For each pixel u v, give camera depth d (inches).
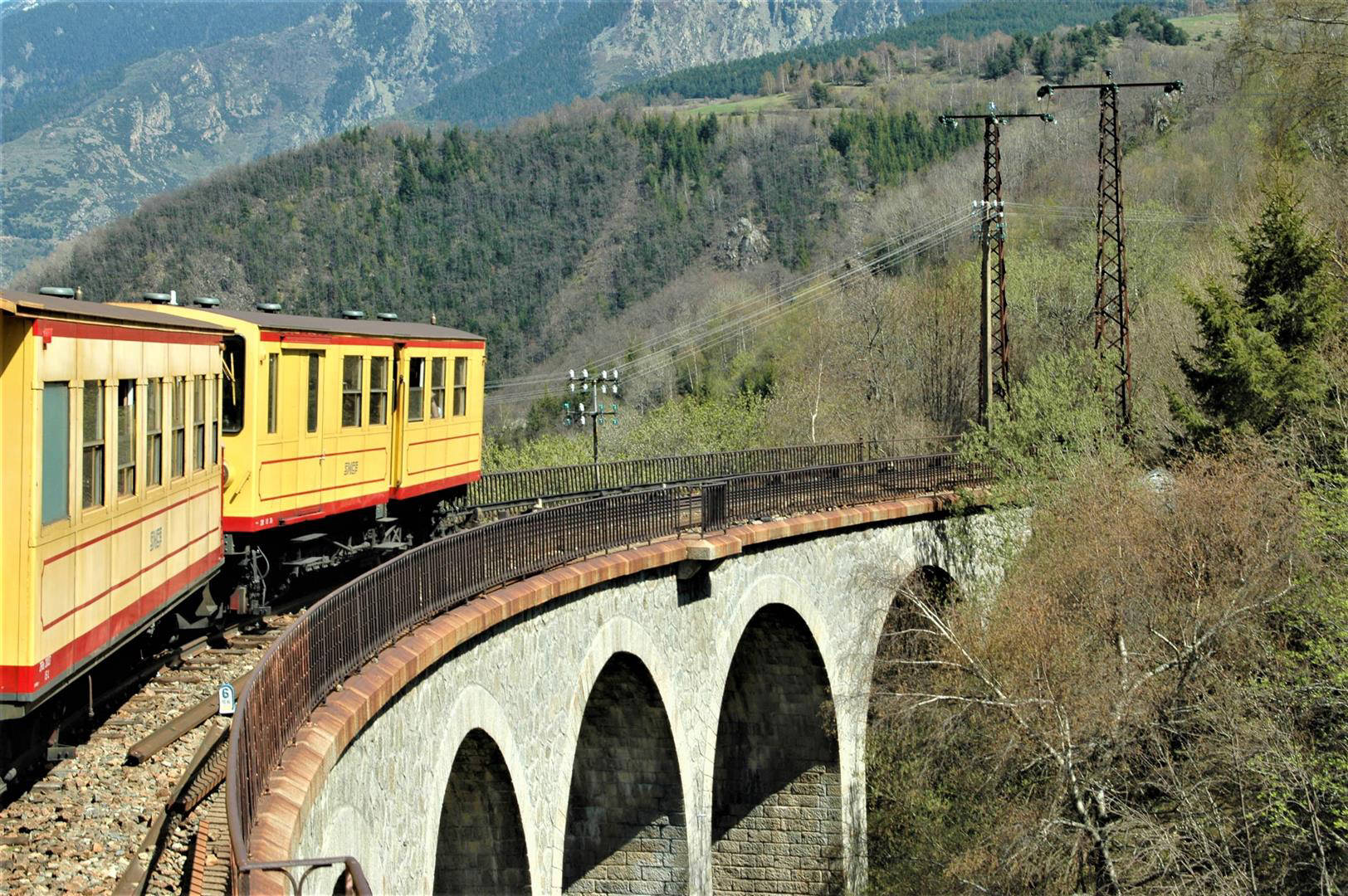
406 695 523.2
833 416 2212.1
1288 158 1761.8
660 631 841.5
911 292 2608.3
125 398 517.7
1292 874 807.1
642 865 876.6
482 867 657.6
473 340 1085.8
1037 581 1075.3
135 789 475.2
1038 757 912.9
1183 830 867.4
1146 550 1005.8
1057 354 1533.0
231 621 738.2
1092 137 3371.1
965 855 1000.9
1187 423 1282.0
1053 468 1220.5
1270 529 980.6
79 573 466.3
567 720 716.0
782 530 988.6
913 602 1205.7
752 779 1133.1
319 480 808.9
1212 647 941.2
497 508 1137.4
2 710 423.5
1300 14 1670.8
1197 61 4042.8
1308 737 849.5
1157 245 2113.7
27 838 427.5
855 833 1120.8
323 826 415.8
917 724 1183.6
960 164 3823.8
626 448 1984.5
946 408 2322.8
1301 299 1269.7
